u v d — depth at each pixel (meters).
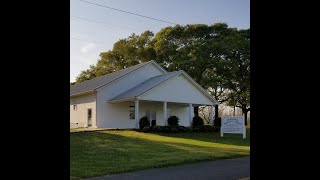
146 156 13.05
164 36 36.81
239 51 34.44
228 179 8.16
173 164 11.03
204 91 27.45
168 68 34.91
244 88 35.69
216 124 27.77
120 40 42.06
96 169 9.92
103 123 26.89
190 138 21.23
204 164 11.19
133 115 28.19
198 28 36.44
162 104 29.27
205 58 33.84
